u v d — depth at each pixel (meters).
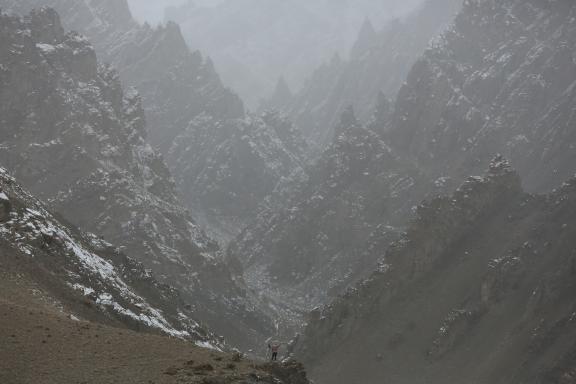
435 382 131.38
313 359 150.12
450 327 141.62
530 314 134.12
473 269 156.12
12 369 39.66
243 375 43.50
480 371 128.50
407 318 150.00
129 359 44.25
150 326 84.62
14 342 43.47
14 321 47.28
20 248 73.12
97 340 47.28
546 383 117.31
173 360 45.00
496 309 142.00
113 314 77.44
